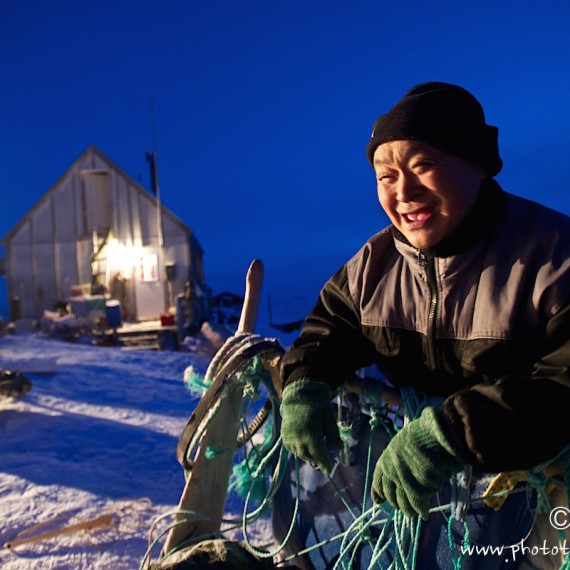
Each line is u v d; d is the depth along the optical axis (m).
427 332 1.62
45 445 5.68
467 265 1.54
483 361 1.53
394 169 1.49
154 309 21.11
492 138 1.53
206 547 1.87
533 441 1.31
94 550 3.64
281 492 2.09
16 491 4.56
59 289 21.30
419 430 1.38
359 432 1.89
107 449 5.64
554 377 1.34
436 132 1.41
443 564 1.66
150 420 6.93
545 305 1.45
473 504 1.62
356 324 1.81
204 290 22.64
